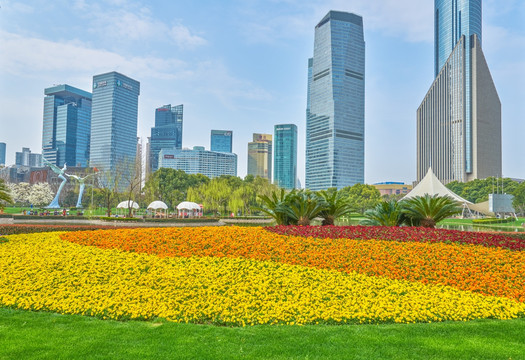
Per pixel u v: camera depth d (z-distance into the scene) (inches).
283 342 258.4
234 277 426.3
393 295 368.2
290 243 578.6
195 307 330.6
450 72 6815.9
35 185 3540.8
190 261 496.1
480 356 239.8
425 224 787.4
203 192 2444.6
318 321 306.5
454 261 478.6
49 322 298.8
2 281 406.0
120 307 326.6
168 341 258.8
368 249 537.3
